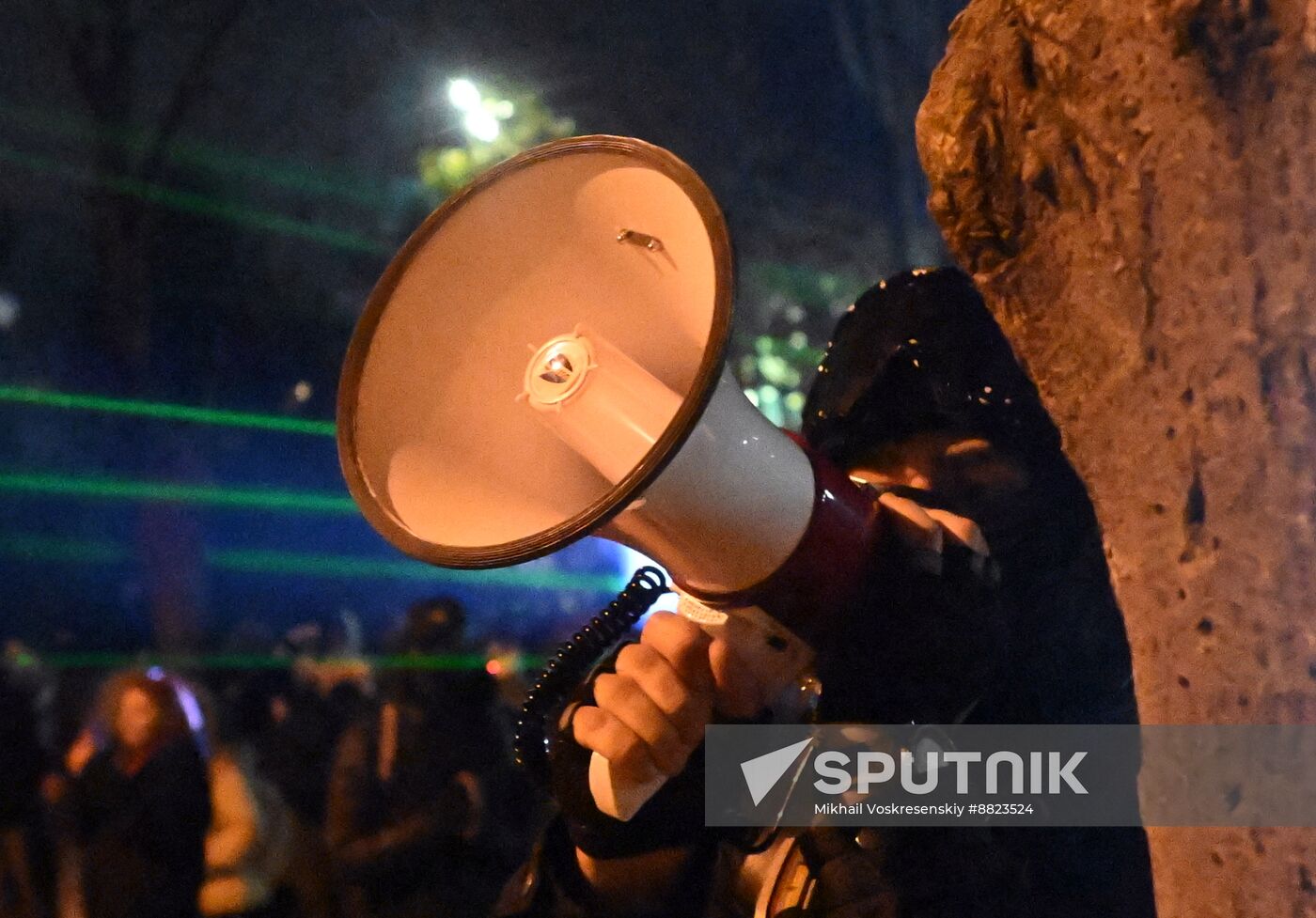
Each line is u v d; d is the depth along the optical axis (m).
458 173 14.55
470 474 1.29
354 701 6.24
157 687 4.88
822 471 1.18
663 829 1.28
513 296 1.32
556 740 1.34
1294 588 0.83
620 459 1.14
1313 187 0.82
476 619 8.92
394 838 4.85
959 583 1.18
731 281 1.09
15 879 4.93
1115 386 0.94
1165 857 0.92
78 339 16.75
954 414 1.43
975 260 1.03
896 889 1.21
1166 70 0.86
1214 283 0.85
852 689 1.19
